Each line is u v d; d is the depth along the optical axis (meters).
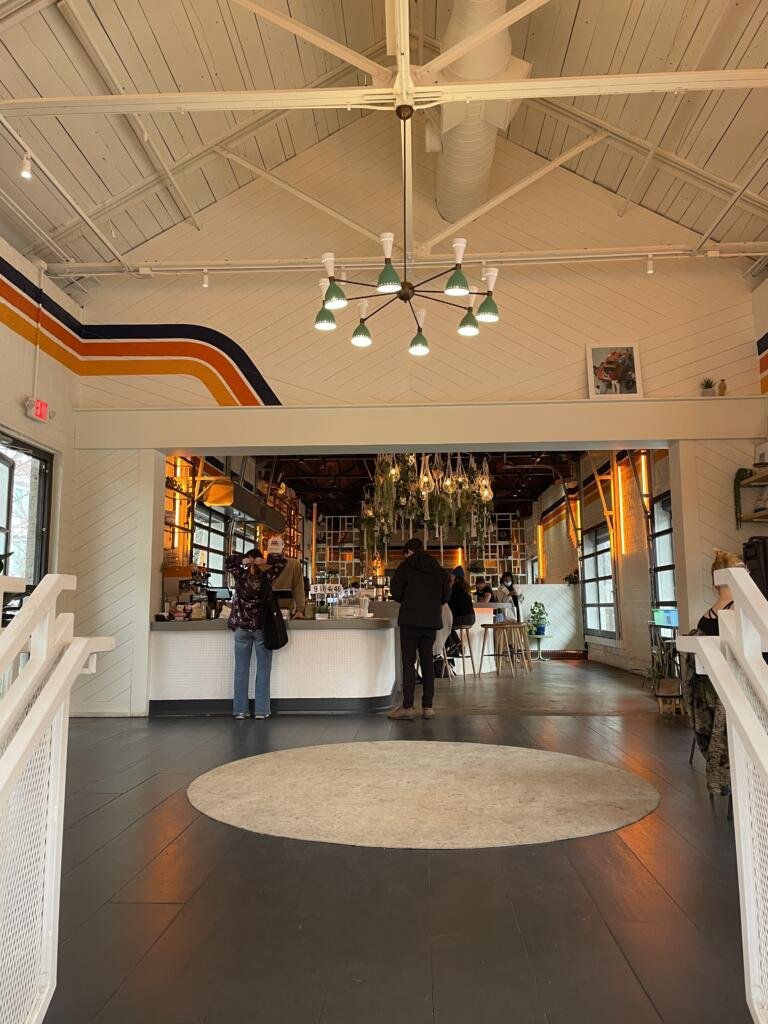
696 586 6.78
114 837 3.05
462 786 3.84
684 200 6.88
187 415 7.16
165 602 7.27
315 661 6.78
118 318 7.31
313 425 7.15
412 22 6.68
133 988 1.83
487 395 7.21
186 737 5.52
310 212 7.43
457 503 9.82
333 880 2.55
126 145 6.04
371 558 15.13
